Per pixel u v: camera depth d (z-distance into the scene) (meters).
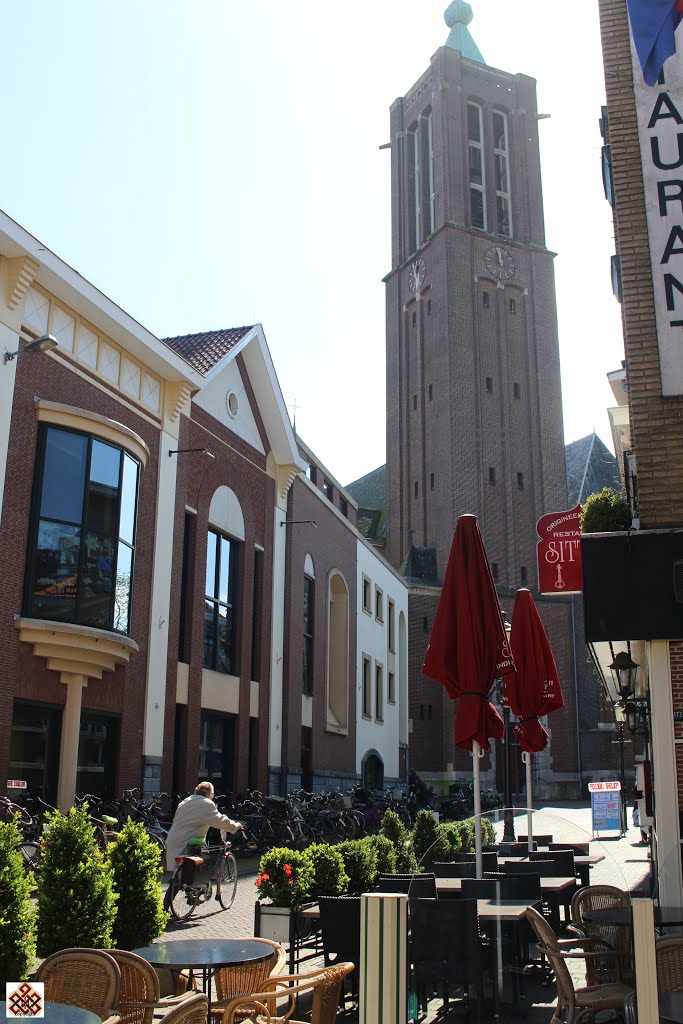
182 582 22.09
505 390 66.38
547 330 69.00
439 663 8.37
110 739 18.53
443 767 56.84
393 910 4.11
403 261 72.56
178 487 21.52
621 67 11.05
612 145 10.81
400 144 75.69
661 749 9.41
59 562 16.66
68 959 4.90
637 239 10.49
